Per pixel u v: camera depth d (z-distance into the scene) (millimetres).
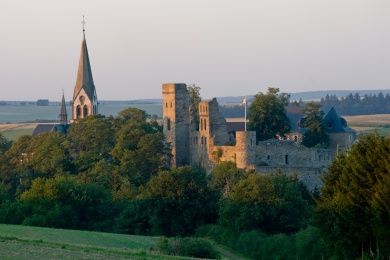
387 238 199750
